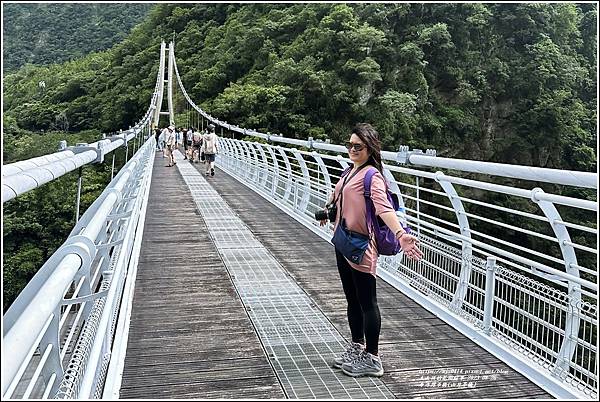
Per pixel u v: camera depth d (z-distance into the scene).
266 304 4.16
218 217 8.35
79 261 1.57
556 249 19.36
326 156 6.87
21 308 1.33
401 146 4.64
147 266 5.25
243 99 32.88
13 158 23.08
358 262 2.75
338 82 32.53
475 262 3.68
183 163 20.12
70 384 1.83
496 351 3.23
